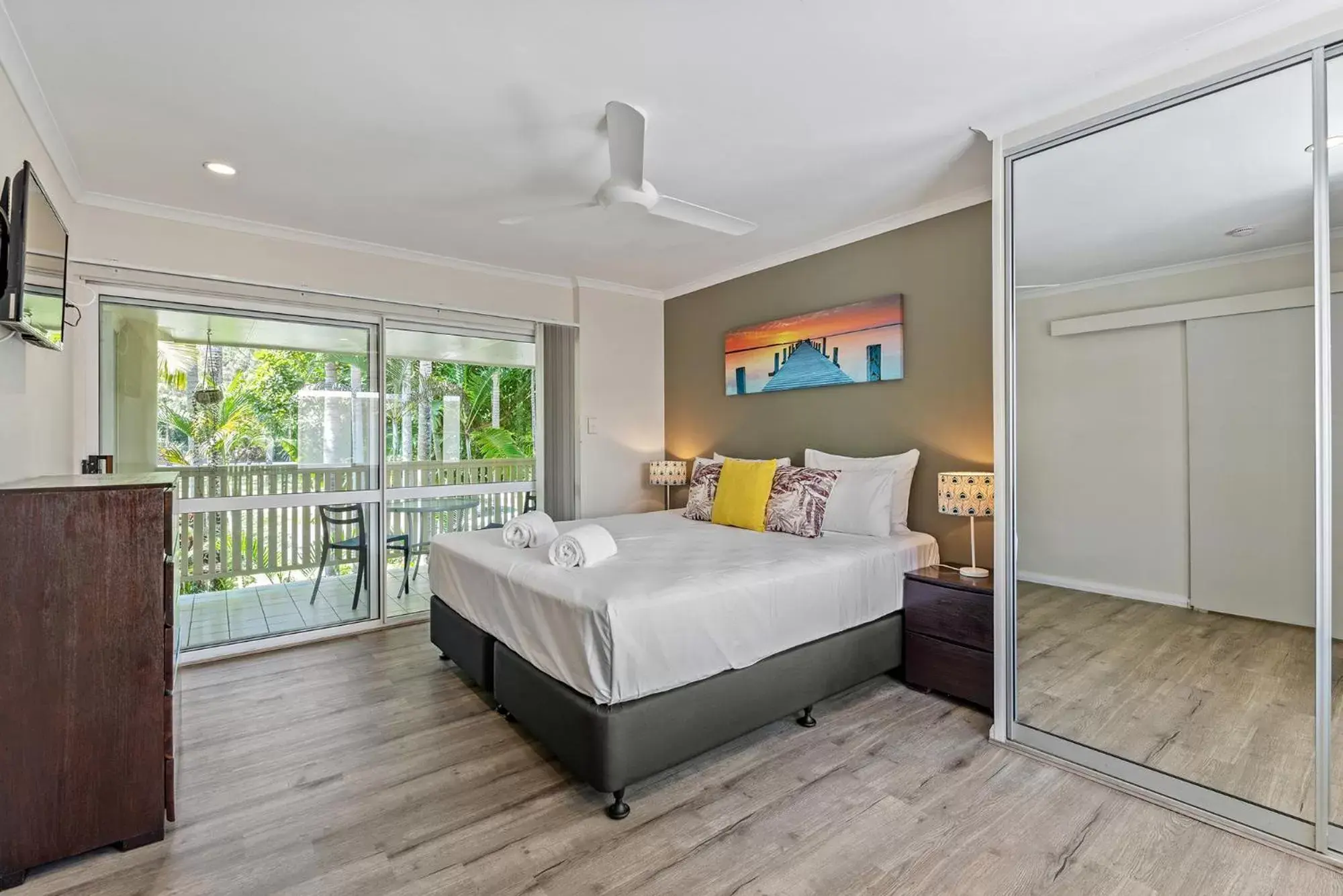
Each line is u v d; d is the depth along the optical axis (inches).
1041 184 90.1
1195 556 81.0
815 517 126.9
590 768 74.9
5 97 74.5
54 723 66.0
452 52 73.9
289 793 80.0
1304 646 73.8
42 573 65.9
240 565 137.7
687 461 195.9
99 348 121.3
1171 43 74.1
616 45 72.9
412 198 120.5
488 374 173.0
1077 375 89.4
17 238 67.3
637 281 188.7
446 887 62.9
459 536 128.4
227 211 126.9
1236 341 76.9
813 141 98.3
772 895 61.6
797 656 95.9
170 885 63.5
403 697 110.9
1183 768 78.8
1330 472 69.3
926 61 77.2
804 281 156.7
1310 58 68.1
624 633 75.8
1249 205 74.2
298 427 144.9
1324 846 67.0
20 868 64.0
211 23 68.0
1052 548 91.2
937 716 102.7
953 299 124.9
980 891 61.9
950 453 125.8
